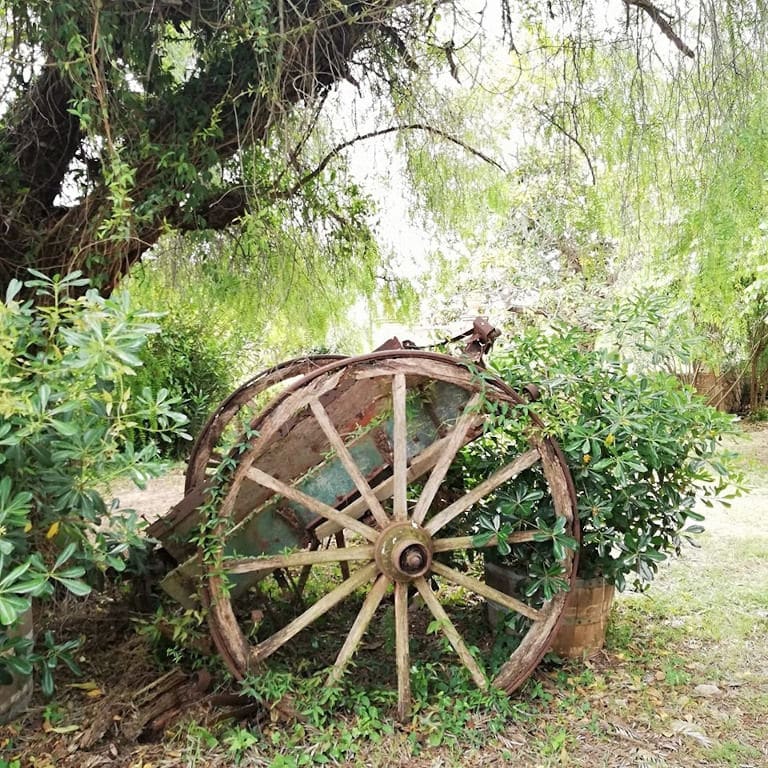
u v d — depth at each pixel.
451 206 5.00
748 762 2.98
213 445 4.21
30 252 4.05
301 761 2.88
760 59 4.13
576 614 3.84
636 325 4.08
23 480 2.51
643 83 4.41
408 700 3.22
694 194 4.59
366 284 5.23
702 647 4.10
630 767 2.95
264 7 3.41
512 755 3.01
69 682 3.38
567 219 7.26
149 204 3.82
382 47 4.28
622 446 3.52
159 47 3.79
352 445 3.37
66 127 4.07
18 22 3.59
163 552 3.75
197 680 3.27
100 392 2.55
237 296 5.09
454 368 3.24
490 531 3.36
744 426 11.80
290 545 3.44
